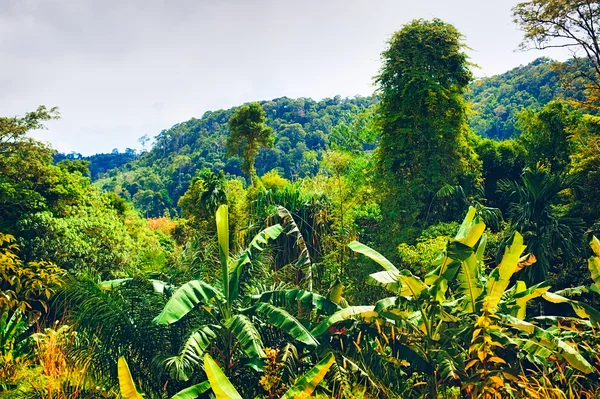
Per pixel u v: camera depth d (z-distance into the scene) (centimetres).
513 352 827
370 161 2525
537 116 2539
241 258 856
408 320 799
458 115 1972
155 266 1130
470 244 781
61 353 870
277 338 815
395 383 770
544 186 1341
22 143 2212
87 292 834
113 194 3638
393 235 1636
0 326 962
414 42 1978
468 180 2097
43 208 2203
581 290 811
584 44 1961
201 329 735
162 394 781
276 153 8850
